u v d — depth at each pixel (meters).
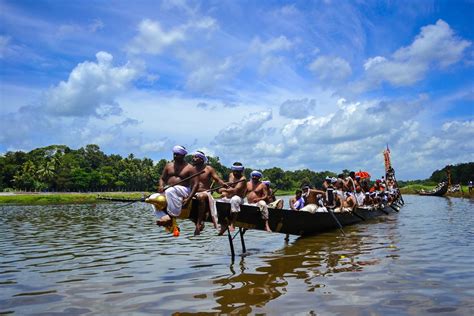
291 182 141.00
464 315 4.48
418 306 4.82
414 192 69.94
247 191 11.02
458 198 40.72
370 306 4.88
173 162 7.59
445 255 8.02
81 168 122.62
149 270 7.49
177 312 4.88
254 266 7.55
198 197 7.58
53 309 5.16
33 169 107.94
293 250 9.42
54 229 16.34
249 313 4.74
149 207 40.38
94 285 6.39
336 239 11.19
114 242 11.75
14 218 24.23
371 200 18.81
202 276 6.80
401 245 9.52
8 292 6.06
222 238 12.30
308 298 5.29
